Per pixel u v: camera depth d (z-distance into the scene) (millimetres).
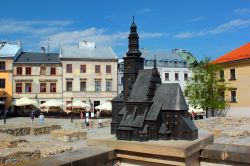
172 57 77062
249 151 6293
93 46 68938
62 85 64375
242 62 45844
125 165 6363
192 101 46844
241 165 6172
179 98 6504
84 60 65188
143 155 6055
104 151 6039
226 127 27969
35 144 19250
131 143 6137
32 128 29141
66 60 64625
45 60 65562
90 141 6676
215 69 46469
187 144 5965
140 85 6910
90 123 36094
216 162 6461
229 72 48344
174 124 6488
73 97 64562
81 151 5973
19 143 19578
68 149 17484
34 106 63250
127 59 7371
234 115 47031
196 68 47438
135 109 6613
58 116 55188
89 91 65250
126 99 7176
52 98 64125
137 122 6410
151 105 6617
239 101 46344
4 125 30359
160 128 6465
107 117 53500
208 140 6918
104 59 65875
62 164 5062
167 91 6656
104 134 7395
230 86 47812
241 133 22062
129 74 7316
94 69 65625
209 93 46438
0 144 19016
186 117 6684
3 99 62312
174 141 6281
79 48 68062
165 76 75125
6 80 62969
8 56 62906
